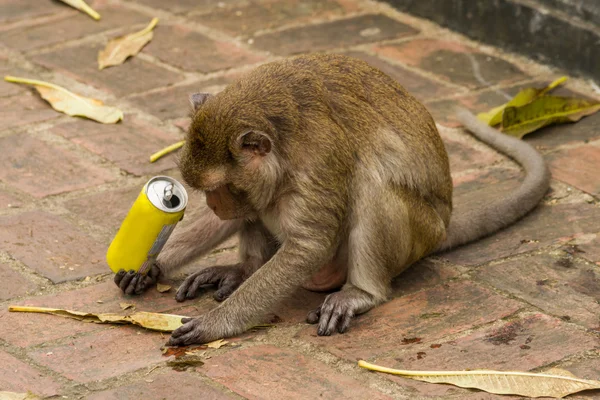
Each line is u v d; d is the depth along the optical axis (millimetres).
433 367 7590
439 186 9039
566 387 7180
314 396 7219
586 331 8062
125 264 8617
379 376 7488
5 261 9148
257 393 7254
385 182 8453
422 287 8891
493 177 10922
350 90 8578
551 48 13281
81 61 13516
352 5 15352
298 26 14594
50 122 11969
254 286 8195
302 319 8469
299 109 8242
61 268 9086
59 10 15086
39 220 9891
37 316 8305
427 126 8953
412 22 14805
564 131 11852
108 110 12109
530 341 7930
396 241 8562
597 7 12664
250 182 8078
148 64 13445
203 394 7238
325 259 8367
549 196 10414
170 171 10969
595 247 9414
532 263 9195
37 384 7336
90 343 7930
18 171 10844
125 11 15094
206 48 13883
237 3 15383
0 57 13562
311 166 8125
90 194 10438
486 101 12523
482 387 7246
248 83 8336
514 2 13531
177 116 12172
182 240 9109
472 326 8203
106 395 7211
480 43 14117
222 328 8055
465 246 9617
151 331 8148
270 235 9117
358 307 8375
